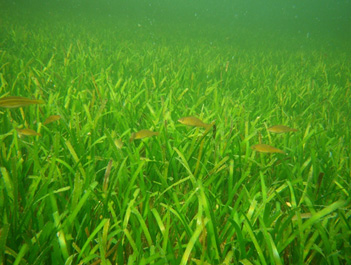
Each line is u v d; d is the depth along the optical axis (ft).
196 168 2.91
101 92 4.81
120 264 2.06
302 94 6.56
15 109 4.10
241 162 3.24
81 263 1.90
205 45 16.22
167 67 8.38
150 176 2.98
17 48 9.29
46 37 11.70
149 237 2.03
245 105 5.70
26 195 2.47
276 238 2.11
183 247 2.19
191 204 2.63
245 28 32.83
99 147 3.43
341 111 5.85
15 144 2.79
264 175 3.05
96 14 29.04
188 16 40.88
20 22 16.21
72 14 25.84
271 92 6.57
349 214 2.29
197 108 5.32
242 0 114.93
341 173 3.19
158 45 14.38
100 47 10.66
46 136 3.29
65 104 4.16
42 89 4.85
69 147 2.65
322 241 2.22
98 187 2.72
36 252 1.92
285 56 14.24
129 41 14.17
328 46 20.99
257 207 2.51
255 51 15.65
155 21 29.91
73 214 2.03
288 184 2.51
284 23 46.16
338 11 76.95
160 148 3.22
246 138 3.25
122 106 4.34
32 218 2.19
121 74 6.97
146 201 2.31
